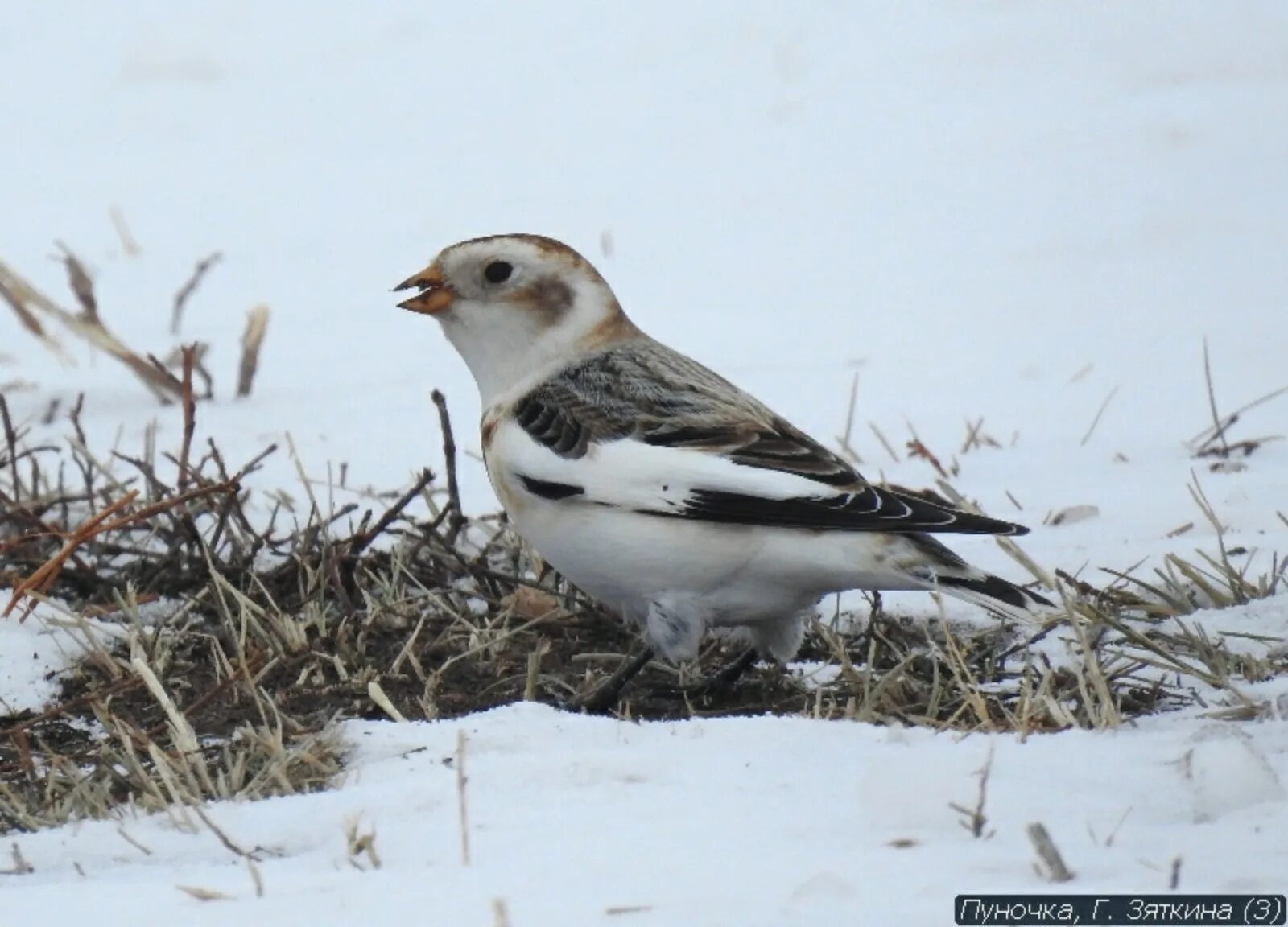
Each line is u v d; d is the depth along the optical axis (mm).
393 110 25094
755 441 9438
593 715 8938
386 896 6469
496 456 9930
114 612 10766
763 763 7871
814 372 15750
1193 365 15273
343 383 16109
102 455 14375
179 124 25297
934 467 13234
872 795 7141
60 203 22547
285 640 10023
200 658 10195
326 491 13352
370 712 9359
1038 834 6398
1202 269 17625
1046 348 15977
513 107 24719
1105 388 14922
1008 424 14258
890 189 20656
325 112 25250
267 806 7707
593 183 21766
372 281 19234
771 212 20328
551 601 10727
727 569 9305
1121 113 22031
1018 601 8992
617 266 19078
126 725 8945
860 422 14508
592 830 7086
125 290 19453
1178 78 22875
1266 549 11125
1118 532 11688
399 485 13445
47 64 27984
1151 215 19031
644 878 6508
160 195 22625
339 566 10961
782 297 17844
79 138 25047
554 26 27703
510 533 11797
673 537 9297
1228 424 13094
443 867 6781
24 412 15680
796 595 9406
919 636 10367
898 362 15883
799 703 9562
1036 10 25500
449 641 10234
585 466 9492
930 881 6367
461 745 7480
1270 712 8391
